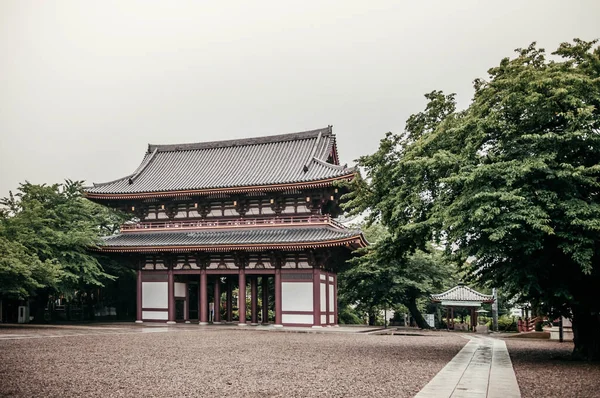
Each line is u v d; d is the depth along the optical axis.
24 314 64.88
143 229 69.75
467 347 37.44
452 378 21.44
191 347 34.47
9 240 54.41
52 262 59.19
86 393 17.72
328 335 50.59
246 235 63.44
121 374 21.91
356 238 56.09
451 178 26.34
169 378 20.98
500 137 28.69
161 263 67.56
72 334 44.03
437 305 83.94
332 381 20.55
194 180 70.88
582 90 26.78
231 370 23.53
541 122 27.31
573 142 25.92
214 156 77.12
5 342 35.59
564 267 27.62
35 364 24.69
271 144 76.19
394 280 68.31
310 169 65.62
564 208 24.77
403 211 32.88
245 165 72.31
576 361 28.20
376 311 88.19
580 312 28.61
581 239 24.16
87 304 77.06
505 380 20.91
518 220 24.75
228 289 71.94
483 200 25.14
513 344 41.44
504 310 95.19
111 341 37.97
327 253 59.53
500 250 26.14
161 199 70.06
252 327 60.00
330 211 68.62
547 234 25.50
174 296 66.94
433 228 30.19
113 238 68.94
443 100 35.47
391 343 40.78
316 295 59.72
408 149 34.06
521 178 25.70
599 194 27.14
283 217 65.06
